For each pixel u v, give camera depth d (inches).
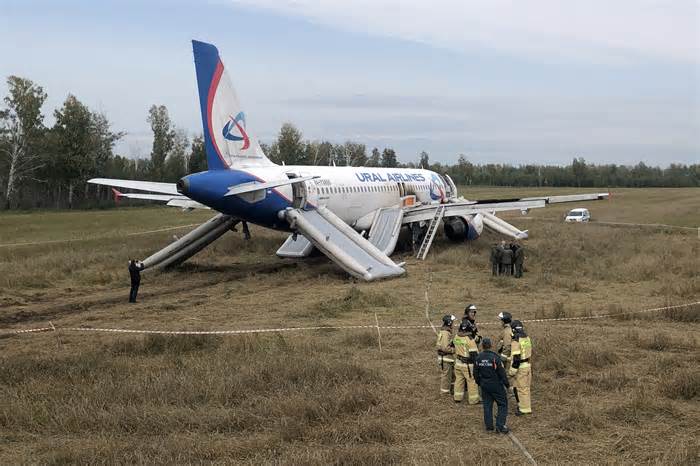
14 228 2043.6
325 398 469.4
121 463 371.6
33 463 375.9
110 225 2154.3
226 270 1226.0
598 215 2513.5
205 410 459.2
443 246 1526.8
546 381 535.8
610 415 454.3
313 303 893.2
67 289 1043.9
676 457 375.6
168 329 745.0
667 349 628.4
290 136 4367.6
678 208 2696.9
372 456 375.9
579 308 838.5
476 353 484.1
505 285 1010.1
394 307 855.7
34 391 498.3
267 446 395.9
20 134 3021.7
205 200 1026.7
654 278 1076.5
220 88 1077.1
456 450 396.8
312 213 1187.3
